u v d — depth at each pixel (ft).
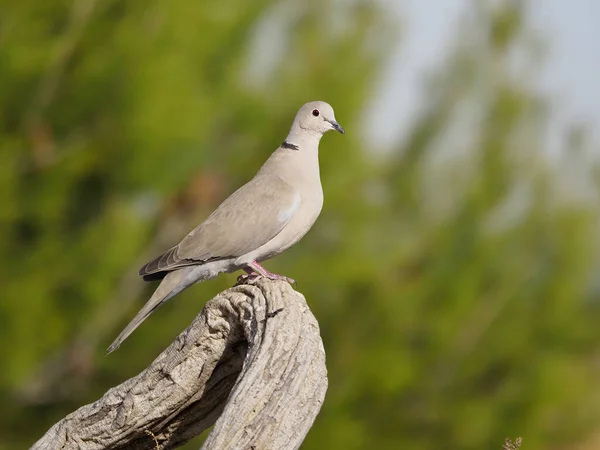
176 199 44.91
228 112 44.29
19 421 44.98
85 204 42.16
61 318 41.93
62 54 39.04
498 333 48.19
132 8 40.34
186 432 21.16
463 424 47.01
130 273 44.04
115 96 39.14
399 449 47.24
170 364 20.01
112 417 20.57
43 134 40.19
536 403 46.83
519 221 49.93
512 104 50.62
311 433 44.91
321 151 45.42
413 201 49.67
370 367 45.06
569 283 48.70
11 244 41.06
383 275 46.60
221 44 42.83
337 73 46.98
